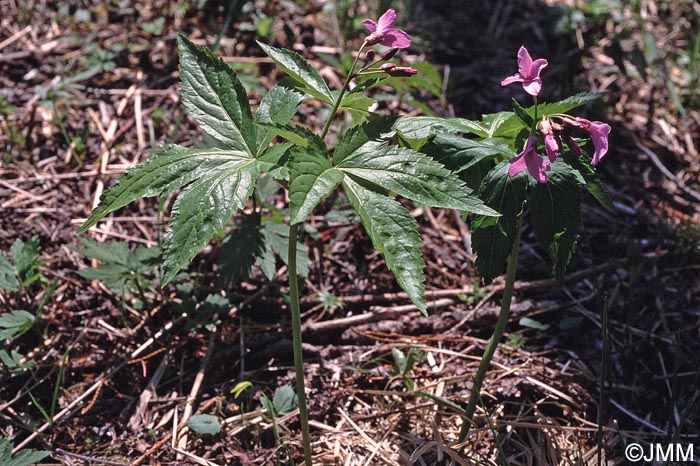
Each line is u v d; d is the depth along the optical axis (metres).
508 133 0.74
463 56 1.28
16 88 1.14
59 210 1.01
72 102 1.13
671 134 1.19
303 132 0.66
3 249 0.96
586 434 0.84
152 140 1.07
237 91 0.71
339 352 0.90
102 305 0.93
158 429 0.84
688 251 1.01
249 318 0.93
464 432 0.81
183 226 0.65
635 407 0.87
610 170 1.12
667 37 1.39
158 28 1.23
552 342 0.93
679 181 1.11
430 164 0.65
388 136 0.69
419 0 1.41
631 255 0.98
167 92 1.16
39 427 0.83
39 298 0.92
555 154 0.66
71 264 0.96
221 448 0.82
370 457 0.81
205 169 0.68
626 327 0.93
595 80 1.28
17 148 1.07
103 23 1.27
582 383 0.88
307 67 0.72
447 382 0.88
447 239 1.03
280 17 1.30
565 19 1.36
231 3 1.24
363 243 1.00
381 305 0.96
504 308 0.76
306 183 0.64
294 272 0.69
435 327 0.93
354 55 1.24
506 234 0.70
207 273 0.96
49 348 0.89
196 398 0.86
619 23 1.40
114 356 0.89
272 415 0.81
